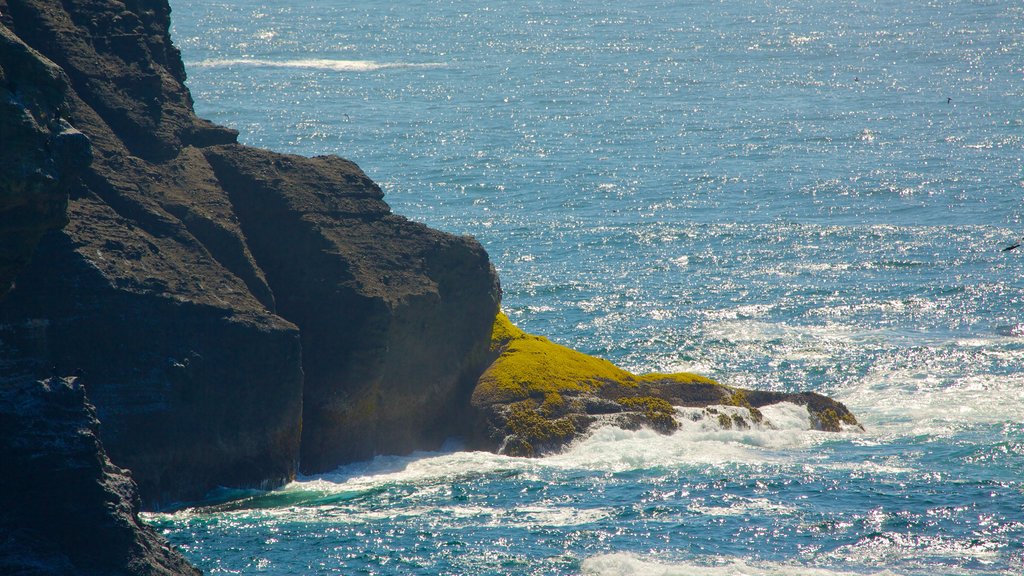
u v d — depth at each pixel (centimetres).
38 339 7312
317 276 8694
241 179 9000
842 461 8369
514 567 6712
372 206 9194
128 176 8425
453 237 9200
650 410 8888
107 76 8881
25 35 8744
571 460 8400
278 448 8050
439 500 7738
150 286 7712
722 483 7919
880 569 6675
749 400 9219
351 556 6869
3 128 5969
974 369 10612
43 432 5778
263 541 7062
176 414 7644
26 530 5712
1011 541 7025
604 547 6950
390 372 8675
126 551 5806
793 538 7069
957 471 8138
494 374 9062
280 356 8006
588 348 11488
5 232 6184
